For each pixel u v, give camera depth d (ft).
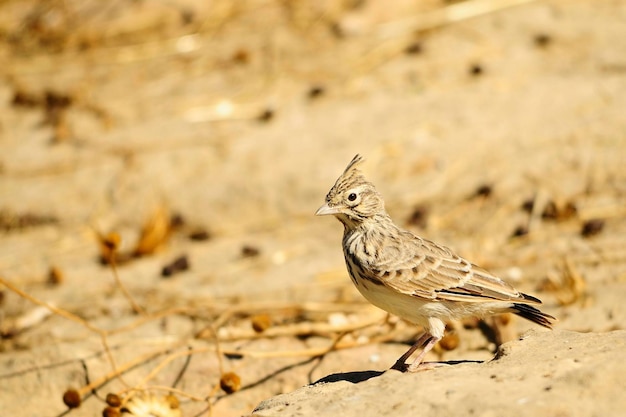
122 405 37.42
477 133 56.39
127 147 60.08
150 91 65.21
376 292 31.45
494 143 55.67
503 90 59.77
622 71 60.18
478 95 59.62
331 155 56.34
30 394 40.27
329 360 39.63
